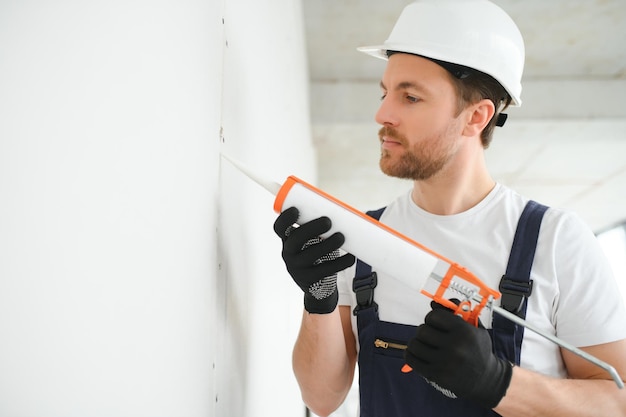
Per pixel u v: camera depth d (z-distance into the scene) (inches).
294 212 29.2
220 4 31.9
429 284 39.6
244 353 38.6
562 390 33.1
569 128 179.3
